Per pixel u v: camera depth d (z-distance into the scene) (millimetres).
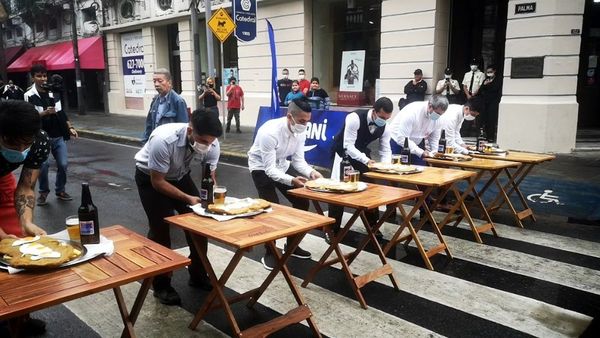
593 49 11500
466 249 5000
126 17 20109
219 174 9062
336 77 13883
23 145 2480
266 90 15203
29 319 3281
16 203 2928
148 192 3674
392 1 11344
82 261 2268
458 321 3502
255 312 3645
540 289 4027
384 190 3998
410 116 5664
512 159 5598
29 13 25547
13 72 27594
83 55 21484
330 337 3285
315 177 4445
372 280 3846
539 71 9445
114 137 14398
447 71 10469
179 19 17781
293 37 14047
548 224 5789
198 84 13492
